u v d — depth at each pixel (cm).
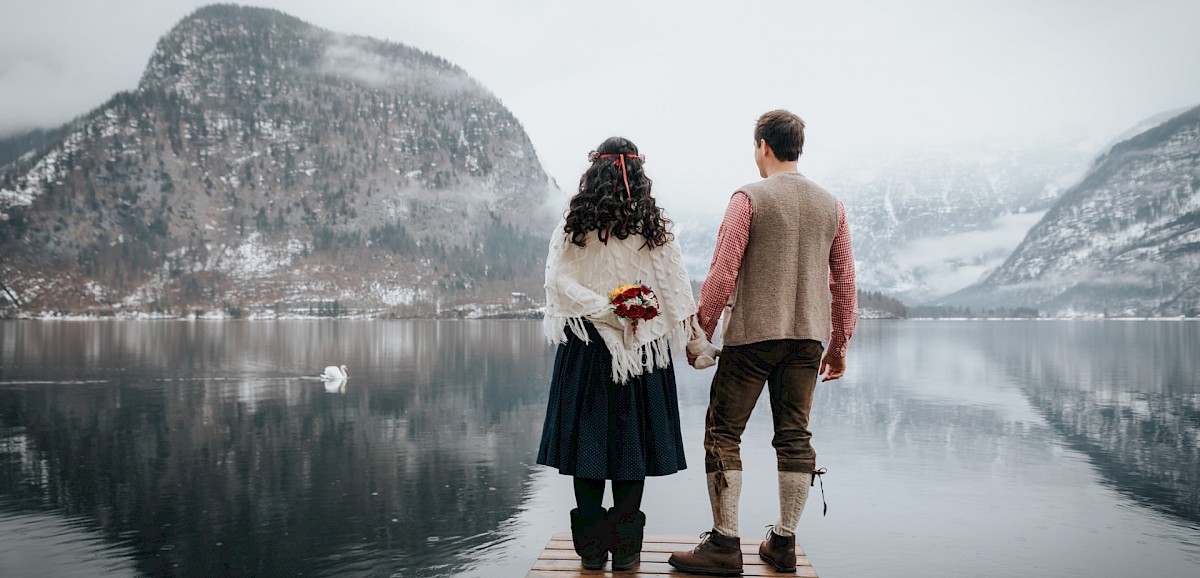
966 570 1012
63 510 1321
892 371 4534
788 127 328
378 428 2300
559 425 314
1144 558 1062
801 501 316
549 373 4356
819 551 1095
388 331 12212
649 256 316
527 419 2505
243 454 1873
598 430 307
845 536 1166
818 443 2053
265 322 18450
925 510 1320
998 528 1212
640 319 303
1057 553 1087
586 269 317
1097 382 3850
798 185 318
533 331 12319
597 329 307
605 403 308
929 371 4531
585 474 304
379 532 1212
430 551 1112
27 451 1903
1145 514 1299
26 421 2411
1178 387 3606
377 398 3092
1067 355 6159
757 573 314
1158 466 1744
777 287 312
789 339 311
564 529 1225
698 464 1689
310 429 2272
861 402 3006
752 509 1321
